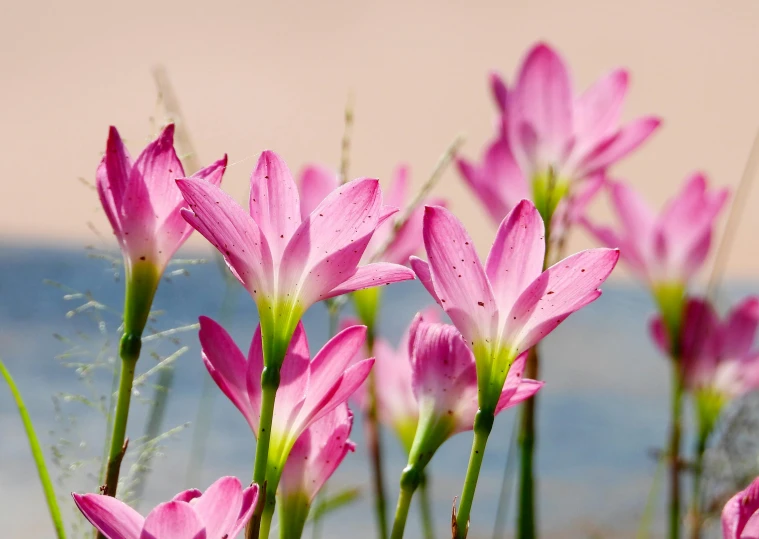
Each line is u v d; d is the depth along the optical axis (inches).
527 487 54.5
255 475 47.6
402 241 57.4
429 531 57.9
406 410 58.2
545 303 47.7
